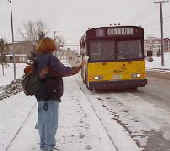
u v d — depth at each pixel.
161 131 8.05
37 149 6.66
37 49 6.16
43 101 6.11
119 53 16.55
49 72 6.03
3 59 47.12
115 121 9.36
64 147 6.74
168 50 109.31
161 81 23.80
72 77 33.34
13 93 19.05
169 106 11.91
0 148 6.76
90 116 10.14
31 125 8.89
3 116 10.27
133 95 15.61
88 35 16.62
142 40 16.62
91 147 6.70
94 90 17.55
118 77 16.48
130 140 7.23
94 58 16.58
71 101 13.78
